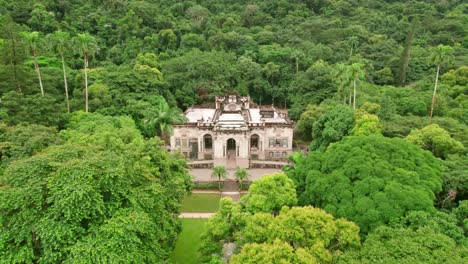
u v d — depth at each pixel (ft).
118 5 416.87
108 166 89.66
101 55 359.25
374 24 463.01
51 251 74.02
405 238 84.99
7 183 86.99
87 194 79.66
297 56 362.94
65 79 226.99
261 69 358.02
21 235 75.31
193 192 198.80
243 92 337.52
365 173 111.86
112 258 73.26
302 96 306.96
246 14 485.97
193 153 253.65
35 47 214.28
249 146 246.68
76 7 399.24
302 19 468.75
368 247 84.69
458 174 122.21
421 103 235.61
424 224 92.99
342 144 133.18
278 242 86.17
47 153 96.63
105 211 83.25
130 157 107.86
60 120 193.16
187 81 326.85
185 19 451.94
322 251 84.17
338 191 108.47
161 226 100.99
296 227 91.61
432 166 123.54
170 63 339.98
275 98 357.00
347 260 81.41
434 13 480.64
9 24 219.61
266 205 110.42
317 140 210.18
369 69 354.54
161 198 103.55
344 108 204.33
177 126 247.29
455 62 329.31
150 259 83.97
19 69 207.72
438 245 82.07
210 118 265.13
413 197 100.83
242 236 100.22
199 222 159.84
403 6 511.40
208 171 232.94
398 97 260.83
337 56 385.50
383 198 101.40
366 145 126.93
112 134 159.63
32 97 189.06
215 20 461.37
